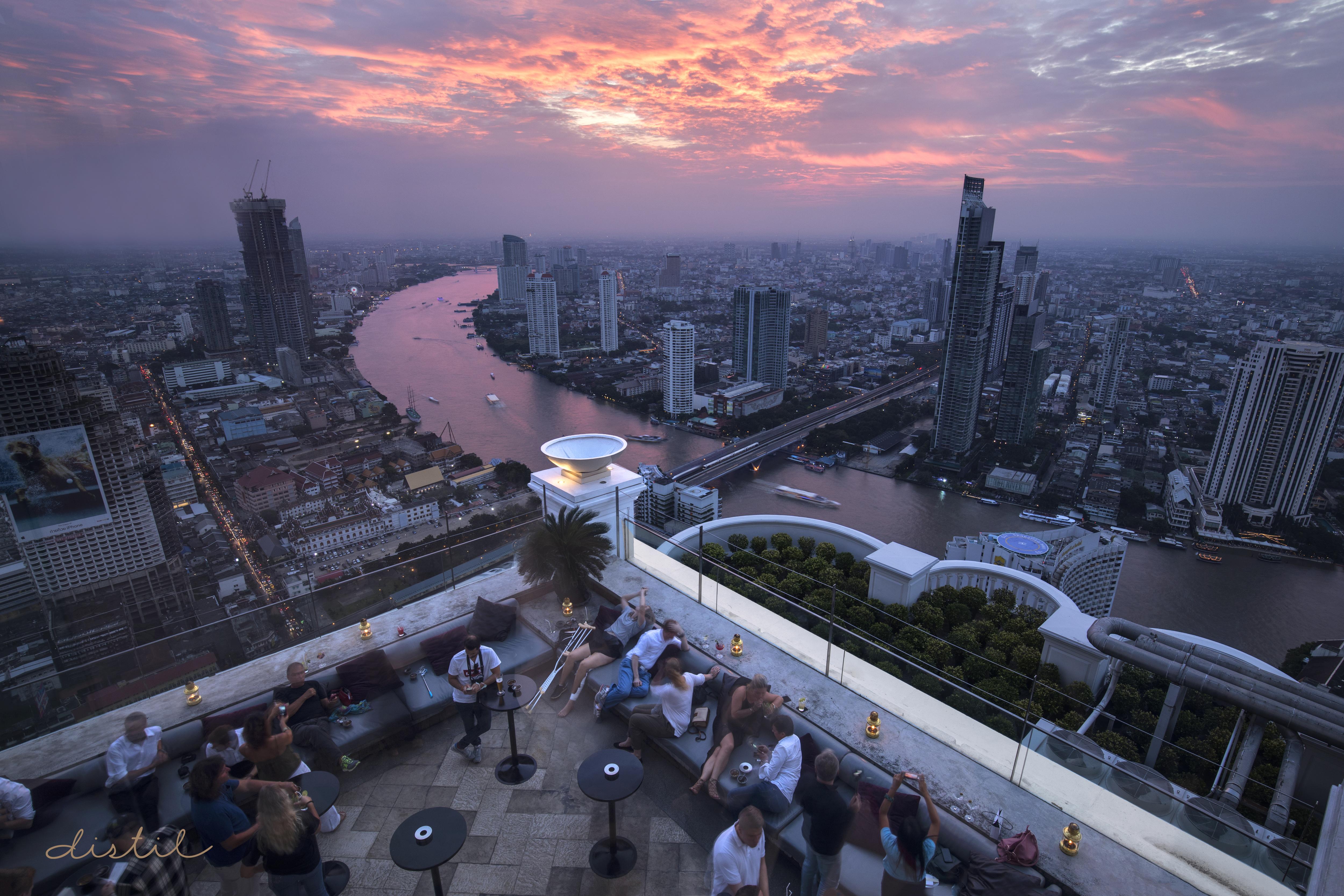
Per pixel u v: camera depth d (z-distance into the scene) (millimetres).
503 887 4914
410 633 7559
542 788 5887
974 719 6000
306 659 7121
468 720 6086
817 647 7125
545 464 100875
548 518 8789
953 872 4727
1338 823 4211
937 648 12172
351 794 5828
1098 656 11445
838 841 4523
